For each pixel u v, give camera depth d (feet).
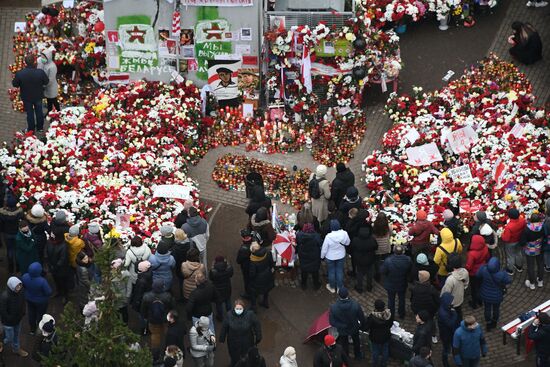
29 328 96.58
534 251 99.76
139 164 112.37
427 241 98.68
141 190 108.88
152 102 121.49
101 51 125.39
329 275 100.37
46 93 119.65
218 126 122.52
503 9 139.13
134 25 123.34
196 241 97.96
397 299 100.42
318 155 118.73
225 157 118.32
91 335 77.46
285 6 124.47
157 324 90.02
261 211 98.53
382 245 99.96
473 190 109.60
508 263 102.32
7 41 134.62
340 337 92.02
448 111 120.47
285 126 121.29
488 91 122.31
